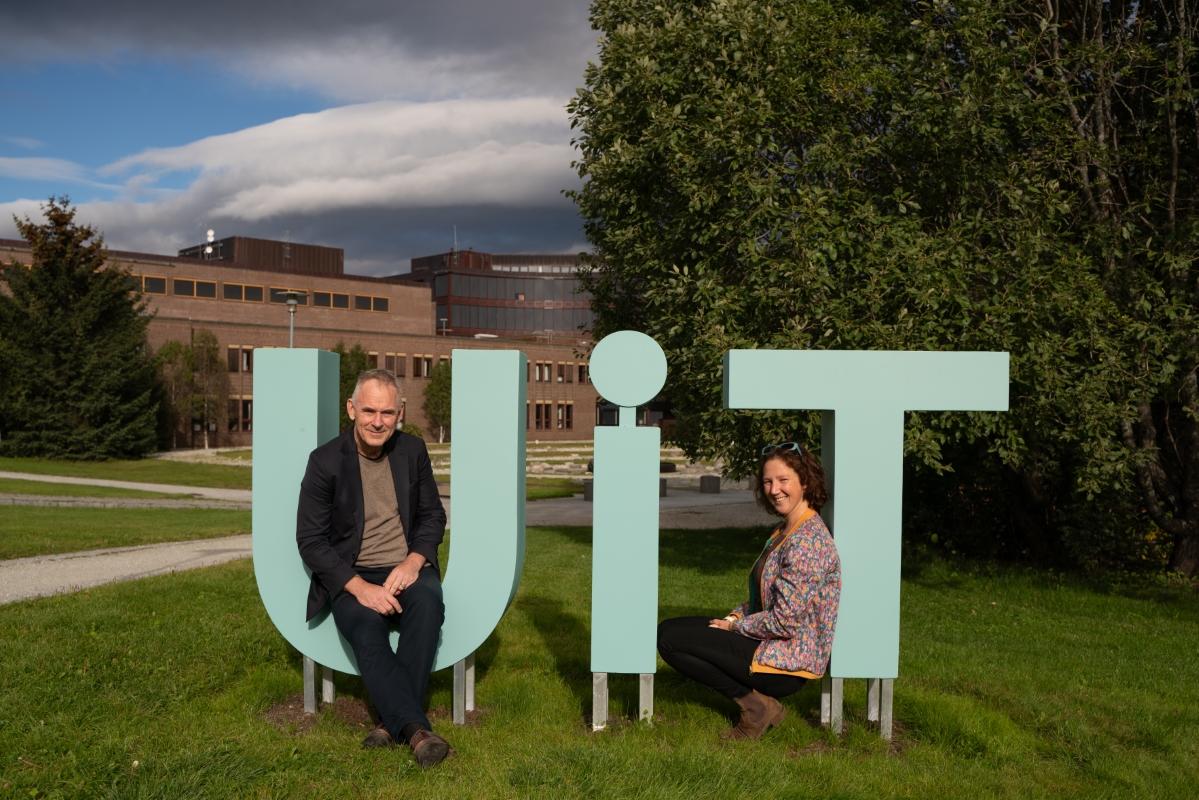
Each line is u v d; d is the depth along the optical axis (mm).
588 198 12305
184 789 3391
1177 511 11047
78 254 39594
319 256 84500
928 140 9477
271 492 4520
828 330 8859
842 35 10047
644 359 4371
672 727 4375
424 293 78625
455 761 3832
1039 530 12289
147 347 48594
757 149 9672
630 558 4398
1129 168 10977
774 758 3914
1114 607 9078
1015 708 4914
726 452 10336
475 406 4520
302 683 5000
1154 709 5035
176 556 11234
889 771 3900
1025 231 9281
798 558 4105
